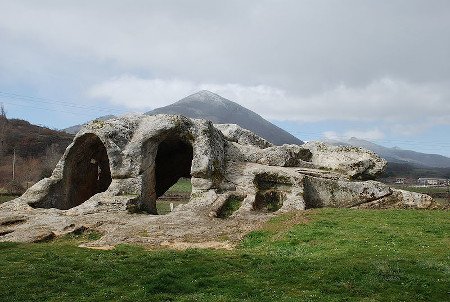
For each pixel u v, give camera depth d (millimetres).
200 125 44781
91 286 16328
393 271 17766
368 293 15484
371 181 46875
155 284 16234
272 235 27344
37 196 42031
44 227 31031
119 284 16562
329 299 14812
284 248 23578
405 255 20609
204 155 41875
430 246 22547
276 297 14969
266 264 19250
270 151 48562
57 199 43938
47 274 17672
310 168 49562
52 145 127188
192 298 14789
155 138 43062
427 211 34469
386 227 27234
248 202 38562
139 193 40062
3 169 110125
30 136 144250
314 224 28641
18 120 163875
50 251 22562
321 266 18812
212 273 17938
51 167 105000
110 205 37344
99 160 49812
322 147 53031
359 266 18484
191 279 17016
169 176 57719
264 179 43656
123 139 42438
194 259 20172
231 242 26422
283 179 43188
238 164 46594
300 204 38594
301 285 16375
